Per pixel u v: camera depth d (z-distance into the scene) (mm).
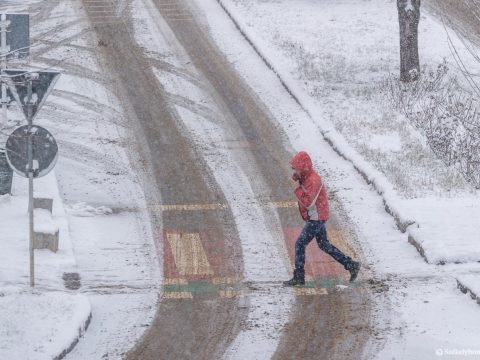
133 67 91562
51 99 81312
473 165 63125
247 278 47094
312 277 47031
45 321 39188
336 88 85438
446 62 86250
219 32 104562
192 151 69875
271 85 87688
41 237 49062
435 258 48094
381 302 43250
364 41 102062
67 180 63125
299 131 74750
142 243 52188
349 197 59625
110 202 59250
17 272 46000
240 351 37969
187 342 38906
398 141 70125
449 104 78750
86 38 100000
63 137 72000
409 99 81500
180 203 59312
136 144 71312
